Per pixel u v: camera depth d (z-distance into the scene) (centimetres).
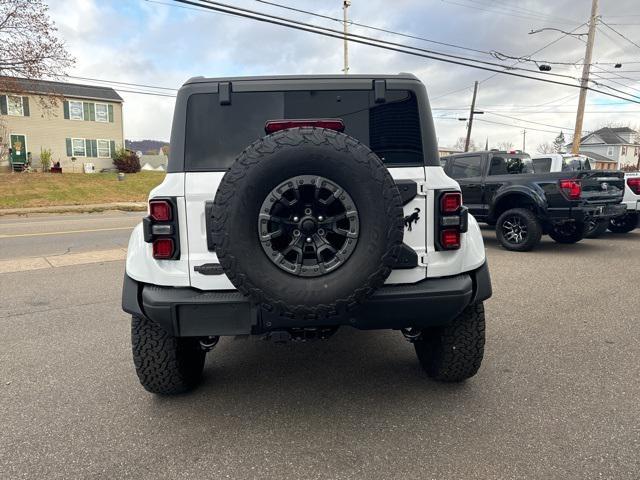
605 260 783
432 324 279
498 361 375
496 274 681
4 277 692
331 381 347
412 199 278
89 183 2906
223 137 287
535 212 836
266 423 289
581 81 2194
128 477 238
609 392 320
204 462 250
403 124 291
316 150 238
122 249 942
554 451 253
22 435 279
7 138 3447
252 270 240
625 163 6938
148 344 303
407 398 318
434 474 236
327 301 241
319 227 242
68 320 495
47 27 2414
